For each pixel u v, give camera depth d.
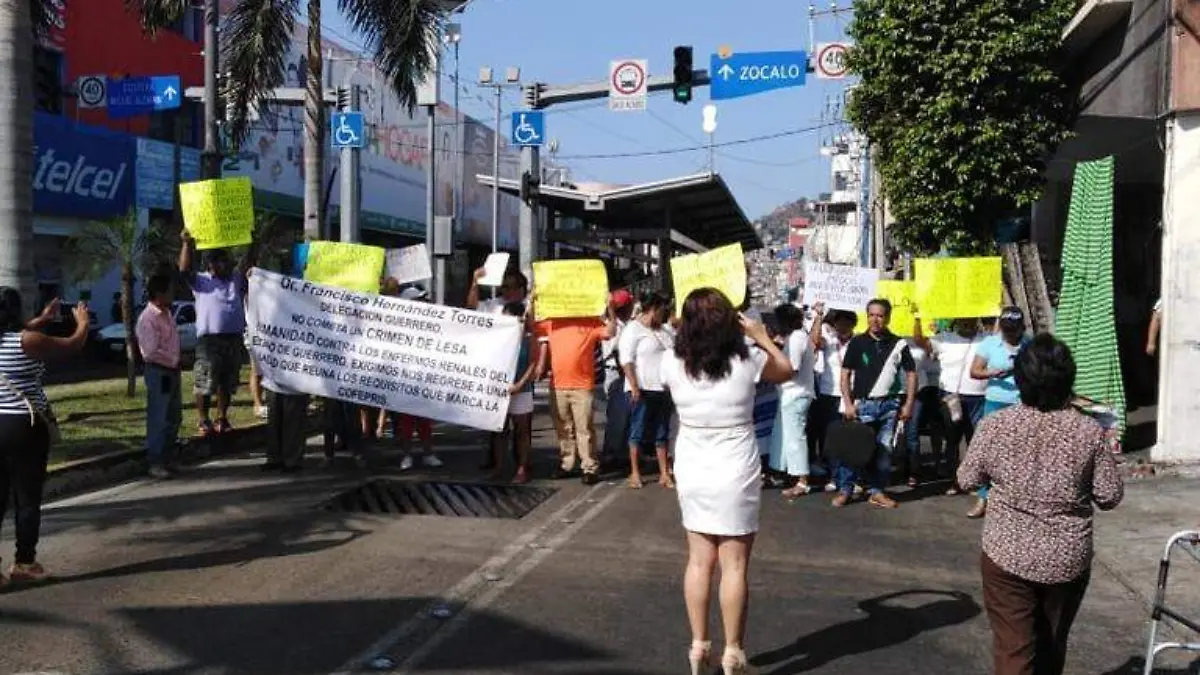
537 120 22.25
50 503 9.26
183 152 31.48
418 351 10.45
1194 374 10.95
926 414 10.92
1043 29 14.70
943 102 15.10
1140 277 19.30
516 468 11.16
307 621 6.09
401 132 46.53
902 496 10.19
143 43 30.78
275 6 16.75
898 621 6.29
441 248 23.03
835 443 7.60
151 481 10.34
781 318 10.09
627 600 6.60
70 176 26.67
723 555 5.18
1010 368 9.01
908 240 16.69
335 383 10.59
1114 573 7.48
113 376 23.09
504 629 6.01
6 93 10.70
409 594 6.66
